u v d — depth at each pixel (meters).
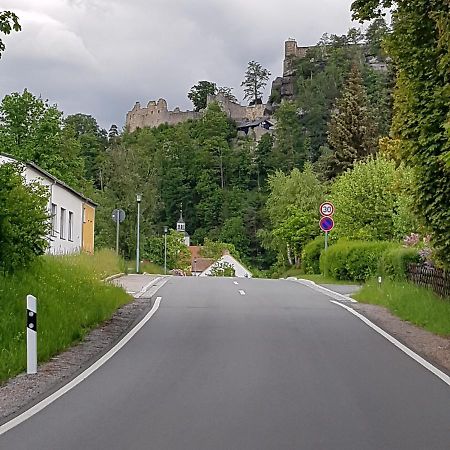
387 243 31.86
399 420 7.64
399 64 16.12
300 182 68.38
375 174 39.19
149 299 22.39
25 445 6.68
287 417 7.71
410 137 16.41
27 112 56.78
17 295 14.36
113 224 67.38
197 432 7.09
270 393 8.95
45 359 11.52
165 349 12.58
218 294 24.58
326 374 10.25
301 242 61.94
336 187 43.69
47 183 37.31
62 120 58.16
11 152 54.47
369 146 66.12
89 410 8.09
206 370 10.54
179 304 20.80
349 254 31.92
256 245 87.81
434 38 15.11
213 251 82.69
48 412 7.99
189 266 77.75
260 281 33.88
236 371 10.45
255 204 89.12
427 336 14.35
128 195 69.69
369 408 8.18
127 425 7.40
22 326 12.55
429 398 8.73
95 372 10.42
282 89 135.38
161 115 149.75
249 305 20.61
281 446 6.60
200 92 156.88
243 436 6.94
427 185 16.28
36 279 17.08
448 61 13.06
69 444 6.71
